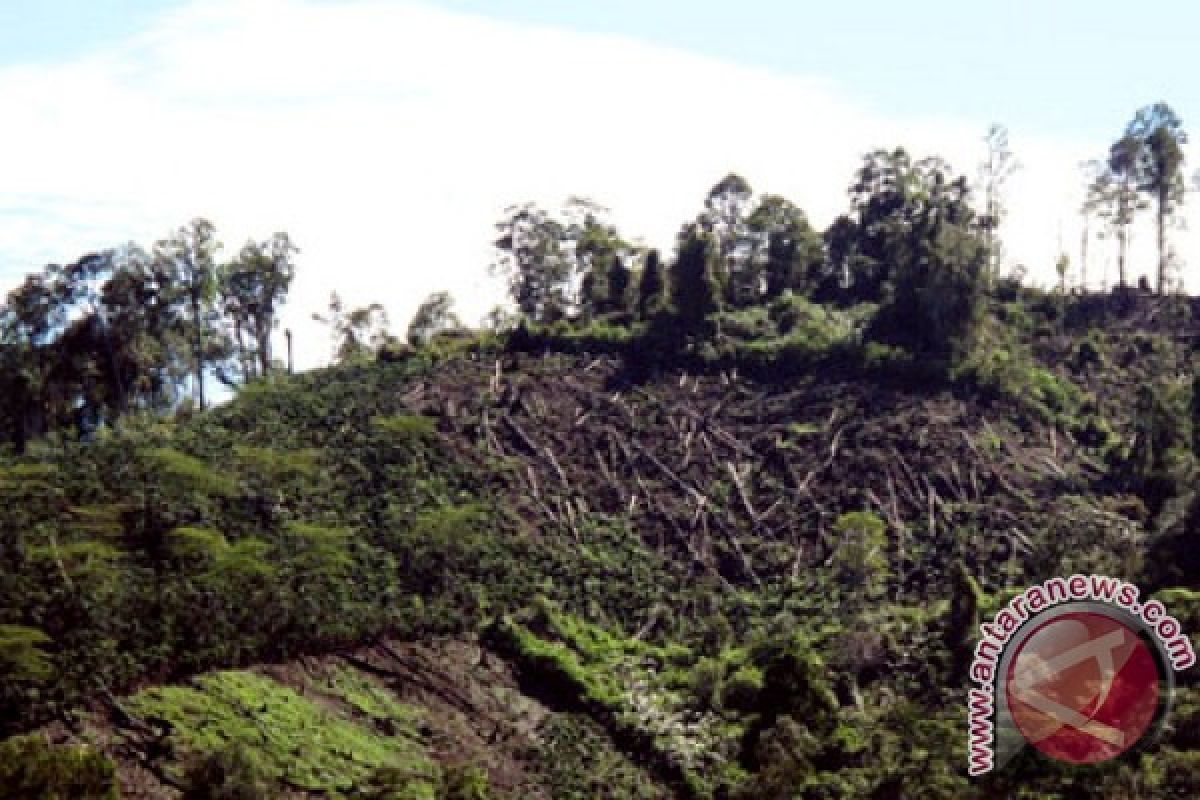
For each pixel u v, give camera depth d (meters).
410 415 93.19
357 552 71.62
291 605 62.22
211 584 59.53
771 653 69.94
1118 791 47.50
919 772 53.00
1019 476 89.12
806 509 88.19
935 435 92.75
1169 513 76.44
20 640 47.41
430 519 75.50
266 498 71.75
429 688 64.69
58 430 91.19
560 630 72.94
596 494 90.06
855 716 61.44
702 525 87.44
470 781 51.28
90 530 61.62
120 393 96.62
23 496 63.38
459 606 72.56
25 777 40.31
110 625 53.38
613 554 83.25
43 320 95.62
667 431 97.00
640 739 64.38
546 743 63.16
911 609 73.31
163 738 49.47
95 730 48.50
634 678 69.62
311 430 86.69
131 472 69.69
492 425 95.44
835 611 75.88
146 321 98.56
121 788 46.03
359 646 65.25
